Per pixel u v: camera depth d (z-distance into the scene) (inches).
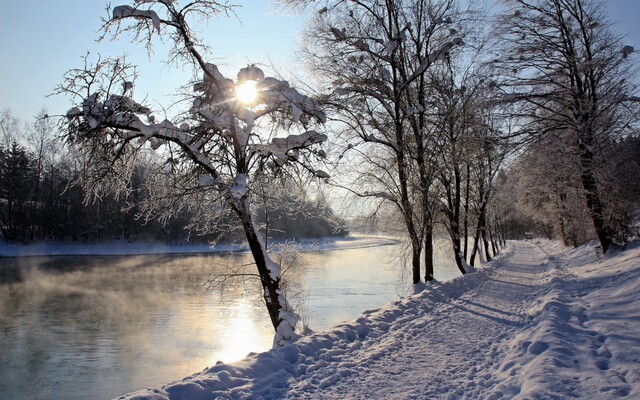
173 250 2022.6
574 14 684.1
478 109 700.0
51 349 622.8
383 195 658.8
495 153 730.8
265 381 234.2
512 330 356.8
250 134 407.5
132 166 405.1
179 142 383.6
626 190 693.9
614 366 228.1
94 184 390.3
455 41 612.1
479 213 1111.0
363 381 237.6
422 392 221.3
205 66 386.9
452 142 709.3
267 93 396.2
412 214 674.8
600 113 655.8
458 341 325.7
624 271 497.4
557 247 1626.5
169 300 932.6
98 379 519.5
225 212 423.5
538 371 220.4
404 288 847.7
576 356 248.1
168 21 380.5
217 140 408.8
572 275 663.1
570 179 738.2
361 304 812.0
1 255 1871.3
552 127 703.7
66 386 497.7
